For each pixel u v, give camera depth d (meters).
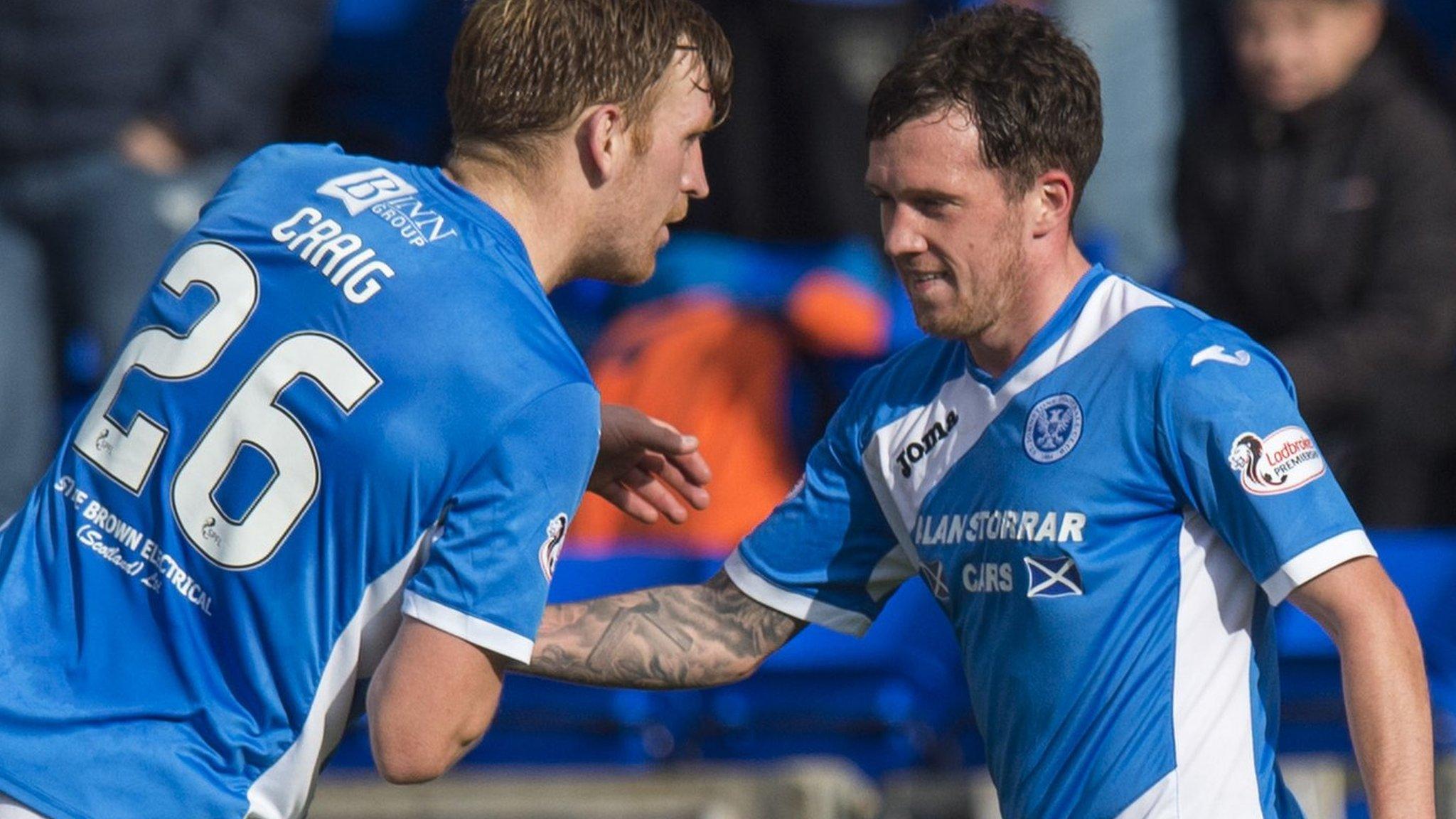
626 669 10.85
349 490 9.08
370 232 9.39
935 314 9.59
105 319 18.70
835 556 10.64
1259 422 9.12
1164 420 9.23
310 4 19.56
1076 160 9.53
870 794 15.58
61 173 18.64
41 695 9.20
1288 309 18.14
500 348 9.09
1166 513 9.40
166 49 18.78
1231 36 18.97
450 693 8.99
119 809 9.05
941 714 16.69
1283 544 9.08
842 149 18.84
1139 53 20.16
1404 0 23.48
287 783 9.34
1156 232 20.09
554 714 16.53
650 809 15.27
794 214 19.05
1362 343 17.56
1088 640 9.44
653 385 17.89
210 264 9.55
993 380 9.78
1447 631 16.19
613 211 9.75
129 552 9.36
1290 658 16.41
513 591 9.05
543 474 9.06
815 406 18.81
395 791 15.34
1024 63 9.38
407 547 9.13
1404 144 17.69
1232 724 9.42
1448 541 16.25
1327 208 17.84
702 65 9.86
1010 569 9.59
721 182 18.91
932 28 9.68
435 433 9.02
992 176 9.35
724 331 18.17
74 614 9.38
